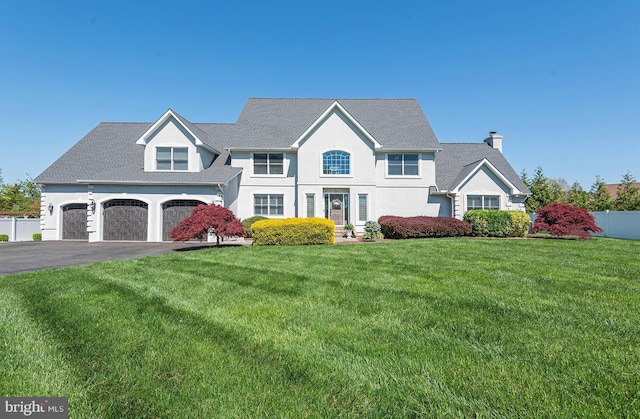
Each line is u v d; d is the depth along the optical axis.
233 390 2.90
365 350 3.69
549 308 5.18
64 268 9.14
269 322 4.61
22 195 39.53
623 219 20.70
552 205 19.27
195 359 3.48
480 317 4.77
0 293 6.30
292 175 22.25
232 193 21.12
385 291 6.23
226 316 4.87
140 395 2.84
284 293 6.22
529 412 2.58
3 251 14.52
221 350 3.71
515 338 4.01
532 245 13.98
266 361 3.44
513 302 5.48
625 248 13.09
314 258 10.55
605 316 4.81
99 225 19.53
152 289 6.58
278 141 22.45
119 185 19.53
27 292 6.38
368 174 21.39
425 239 16.78
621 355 3.54
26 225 21.86
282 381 3.05
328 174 21.33
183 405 2.70
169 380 3.08
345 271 8.27
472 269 8.35
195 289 6.58
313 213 21.22
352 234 19.91
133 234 19.58
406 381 3.03
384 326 4.45
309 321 4.65
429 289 6.35
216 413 2.60
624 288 6.41
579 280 7.05
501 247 13.22
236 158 22.12
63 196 20.05
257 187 22.06
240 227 15.08
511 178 22.53
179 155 20.94
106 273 8.30
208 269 8.74
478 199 21.62
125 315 4.94
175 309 5.22
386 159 22.28
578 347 3.74
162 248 15.62
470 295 5.91
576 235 19.47
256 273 8.13
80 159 21.55
